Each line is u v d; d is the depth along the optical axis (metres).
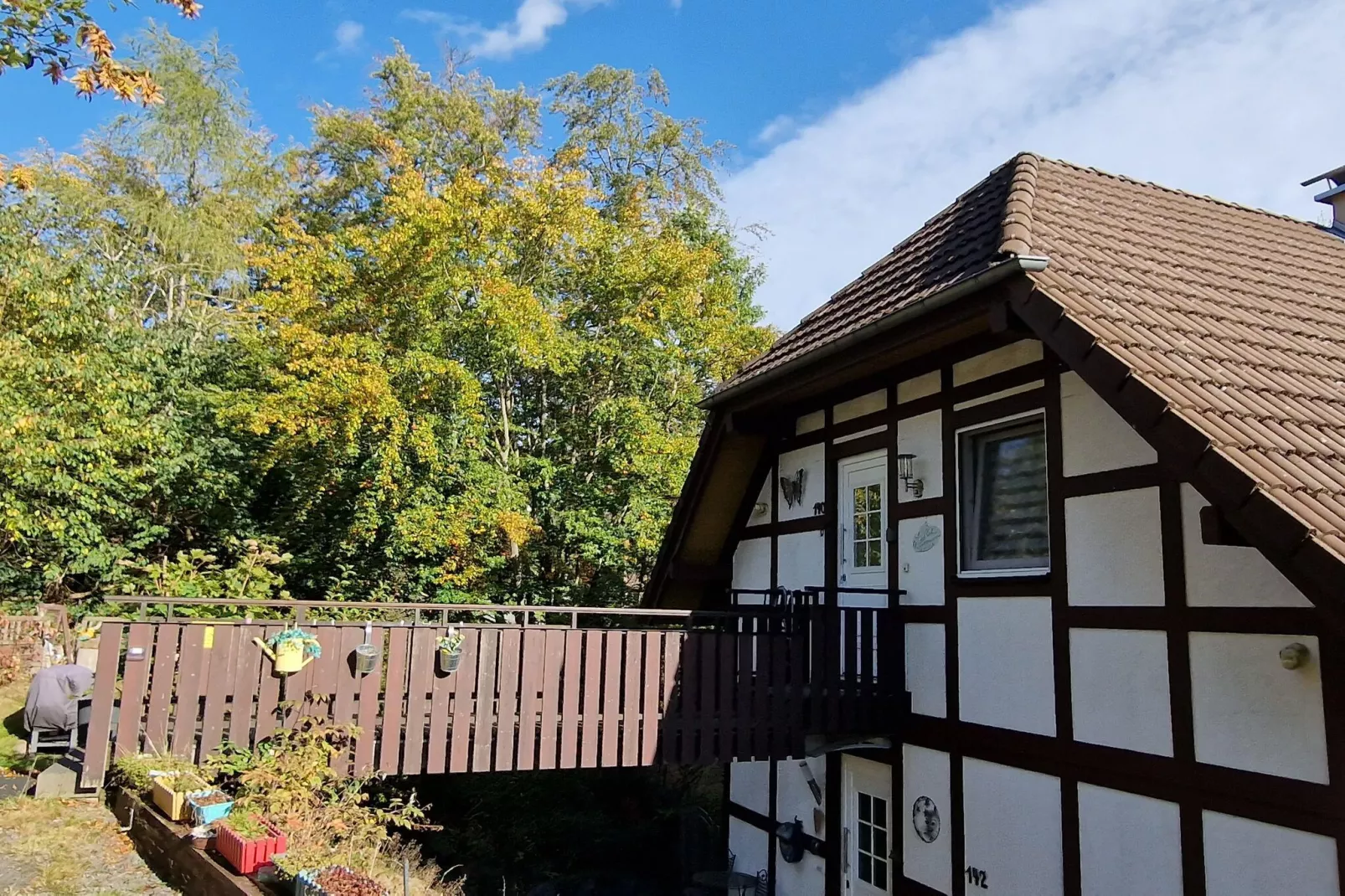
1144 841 5.07
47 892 4.90
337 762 6.02
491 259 15.41
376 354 14.21
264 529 17.50
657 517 15.48
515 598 15.87
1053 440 6.03
